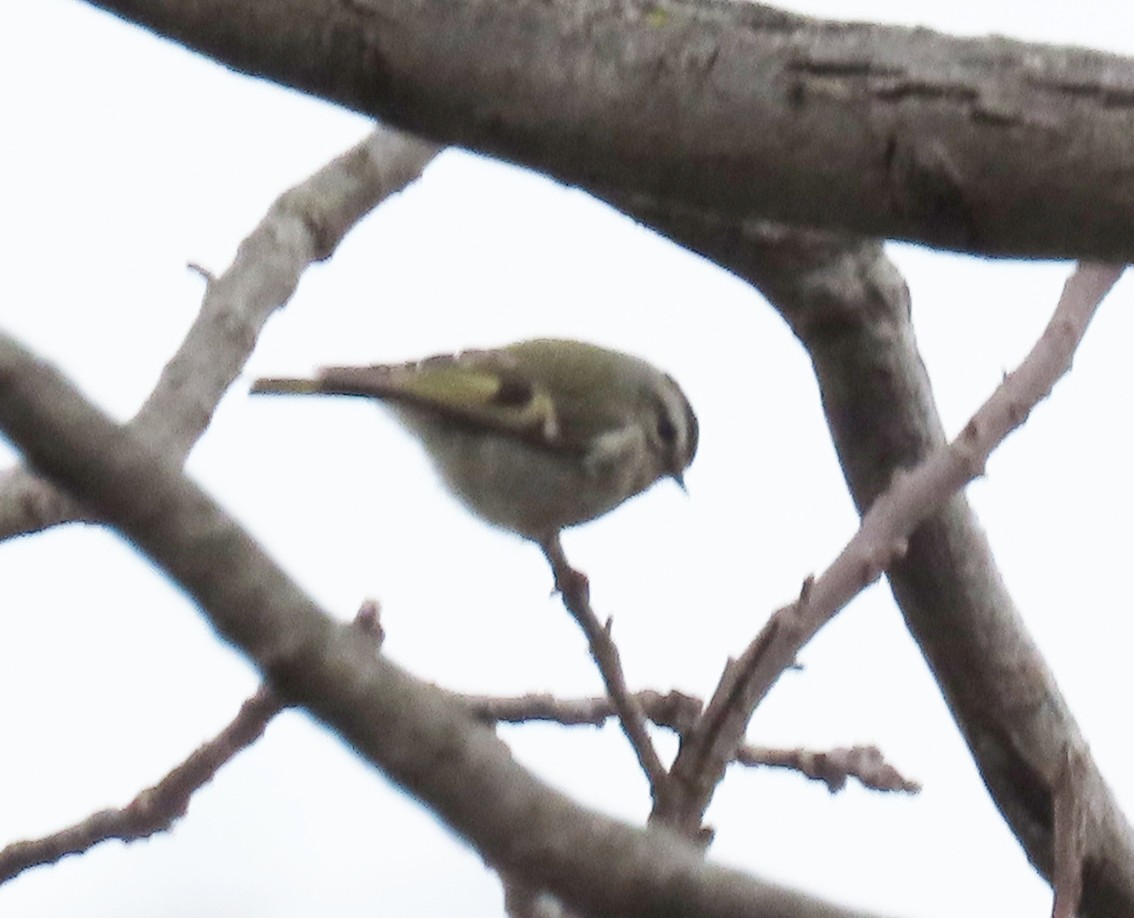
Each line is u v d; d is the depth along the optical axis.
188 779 8.20
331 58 5.25
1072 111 4.96
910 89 5.04
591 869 4.33
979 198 5.04
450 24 5.20
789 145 5.12
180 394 9.05
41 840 8.16
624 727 6.84
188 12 5.27
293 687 4.32
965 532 9.60
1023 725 9.75
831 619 7.18
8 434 4.15
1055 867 7.75
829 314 9.53
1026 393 7.97
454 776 4.33
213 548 4.28
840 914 4.37
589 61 5.18
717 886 4.33
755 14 5.20
